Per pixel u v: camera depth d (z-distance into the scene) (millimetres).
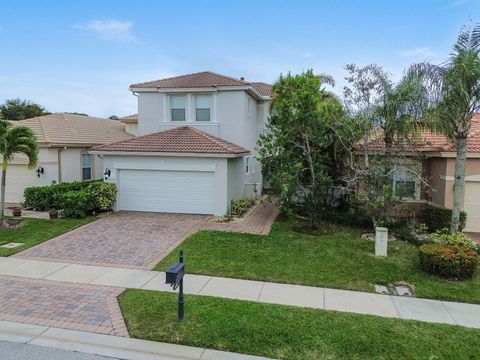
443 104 11734
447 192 14688
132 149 16641
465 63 10867
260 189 23000
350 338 6191
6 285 8477
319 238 12992
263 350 5844
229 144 18812
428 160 16359
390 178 14438
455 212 12273
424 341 6148
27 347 5941
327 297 8039
